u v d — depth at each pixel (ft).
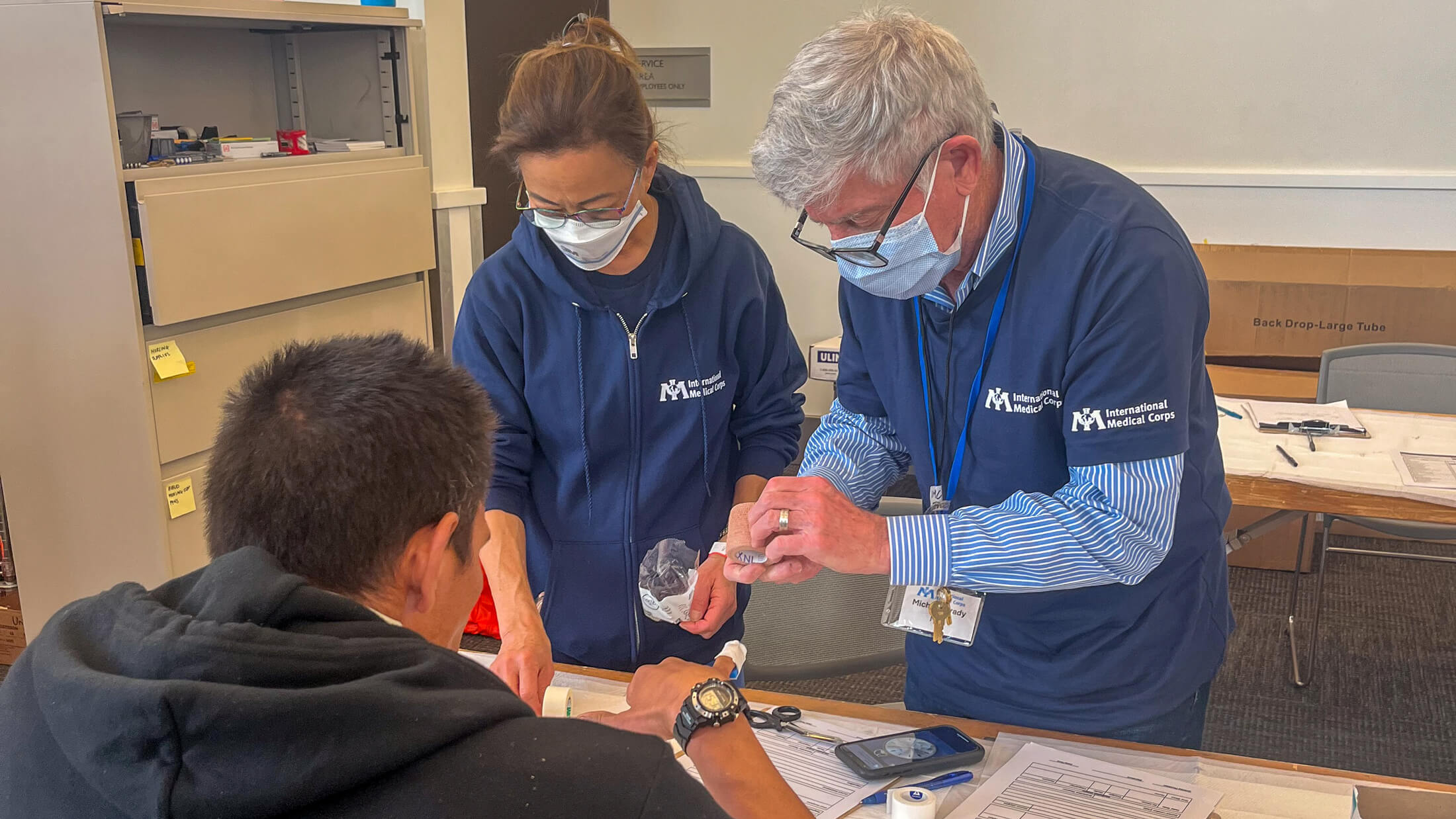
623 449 5.42
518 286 5.23
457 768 2.13
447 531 2.67
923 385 4.69
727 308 5.52
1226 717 9.69
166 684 2.03
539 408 5.37
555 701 4.37
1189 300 4.01
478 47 12.83
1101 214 4.00
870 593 6.35
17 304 7.86
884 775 4.09
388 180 9.46
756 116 15.75
